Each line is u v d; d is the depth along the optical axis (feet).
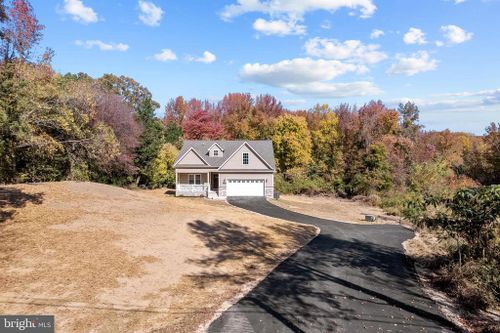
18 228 45.70
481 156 150.61
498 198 34.60
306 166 157.38
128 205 69.15
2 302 29.37
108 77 181.68
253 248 52.65
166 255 45.75
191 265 43.34
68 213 55.57
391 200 117.29
